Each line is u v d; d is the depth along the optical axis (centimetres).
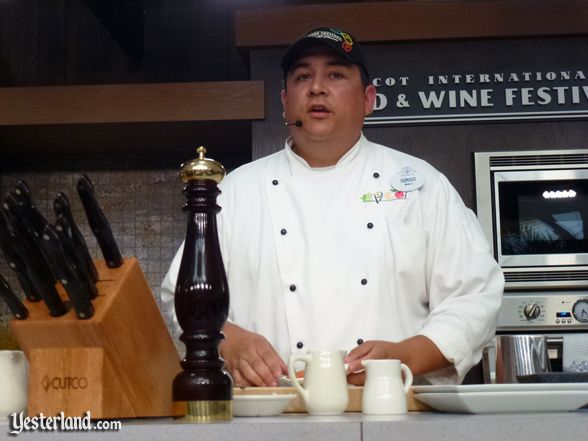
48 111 336
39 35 388
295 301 209
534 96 327
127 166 389
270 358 171
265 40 330
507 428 100
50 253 109
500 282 203
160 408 125
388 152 225
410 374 144
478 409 127
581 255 319
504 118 325
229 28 387
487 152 325
